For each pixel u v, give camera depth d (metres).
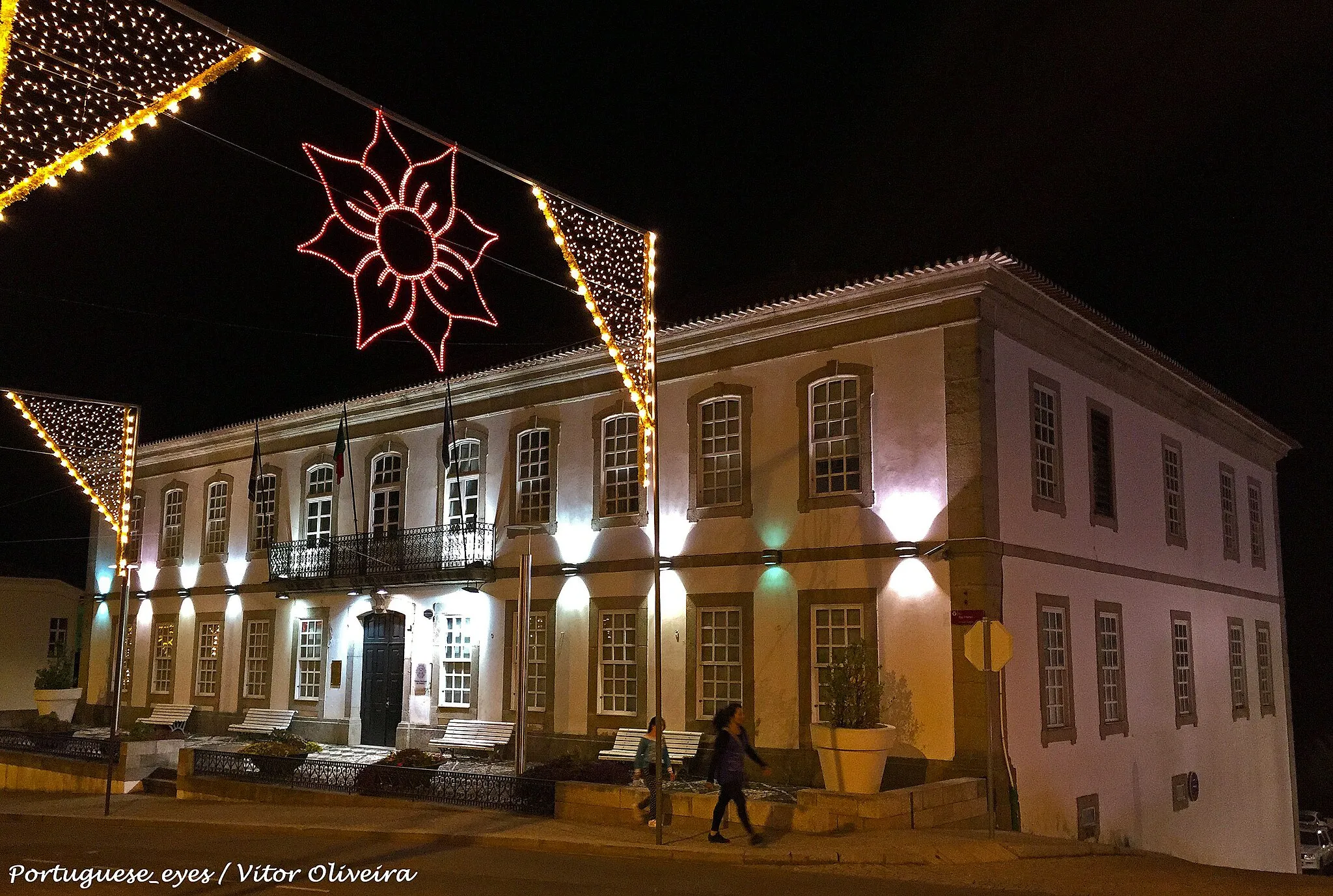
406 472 24.56
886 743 14.69
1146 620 20.78
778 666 17.86
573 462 21.53
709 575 18.94
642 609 19.88
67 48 7.60
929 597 16.36
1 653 32.53
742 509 18.70
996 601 15.98
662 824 13.10
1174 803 20.77
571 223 13.16
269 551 26.81
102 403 18.81
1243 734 24.75
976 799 15.02
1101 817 18.02
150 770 21.12
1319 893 10.86
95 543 33.28
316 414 26.42
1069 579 18.14
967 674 15.73
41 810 17.50
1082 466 19.08
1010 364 17.20
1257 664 26.53
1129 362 21.02
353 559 24.52
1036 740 16.53
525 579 16.22
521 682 15.97
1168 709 21.12
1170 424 23.14
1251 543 27.19
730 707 12.88
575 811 14.52
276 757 18.44
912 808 13.66
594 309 13.40
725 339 19.27
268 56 8.72
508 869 11.37
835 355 17.91
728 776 12.59
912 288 16.95
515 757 17.09
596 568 20.69
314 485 26.69
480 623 22.44
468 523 22.86
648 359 13.77
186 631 29.06
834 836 12.93
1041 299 17.64
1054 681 17.42
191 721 28.02
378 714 23.91
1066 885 10.88
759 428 18.72
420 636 23.25
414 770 16.56
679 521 19.55
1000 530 16.31
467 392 23.61
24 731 24.42
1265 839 25.16
